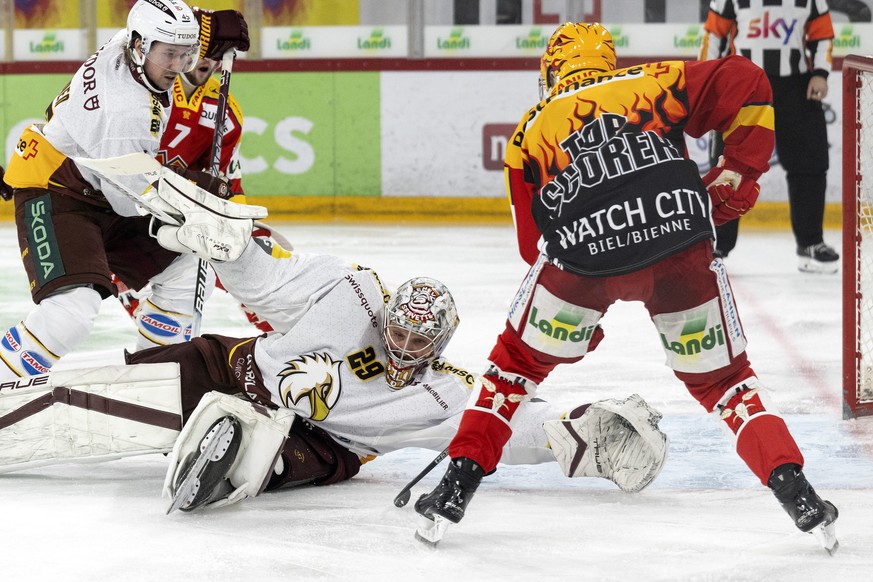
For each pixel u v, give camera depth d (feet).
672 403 33.27
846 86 31.45
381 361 24.48
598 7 83.46
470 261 62.75
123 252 29.25
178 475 21.98
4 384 24.25
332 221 82.58
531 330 20.70
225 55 28.50
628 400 23.86
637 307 49.67
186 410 24.97
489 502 24.03
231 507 23.29
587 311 20.59
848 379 31.32
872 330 34.40
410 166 84.69
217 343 25.18
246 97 85.20
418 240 71.36
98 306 26.81
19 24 87.25
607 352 40.73
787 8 58.85
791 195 59.98
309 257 24.73
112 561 19.72
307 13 84.48
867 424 31.04
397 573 19.30
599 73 21.16
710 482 25.53
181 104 29.27
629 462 24.25
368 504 23.62
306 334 24.29
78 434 24.23
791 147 59.11
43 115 87.15
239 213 23.67
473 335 43.78
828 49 59.06
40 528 21.62
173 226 23.39
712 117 20.74
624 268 19.88
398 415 24.43
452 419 24.58
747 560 19.94
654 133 20.35
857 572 19.29
